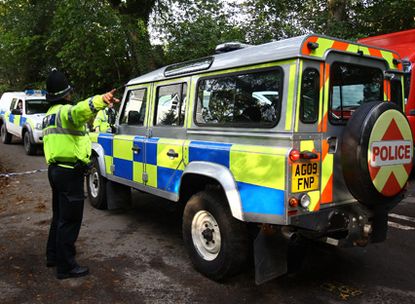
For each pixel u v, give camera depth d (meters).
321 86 3.25
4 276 3.95
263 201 3.23
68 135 3.74
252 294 3.58
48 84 3.91
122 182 5.43
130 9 14.58
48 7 17.77
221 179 3.56
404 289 3.67
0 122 16.09
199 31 13.39
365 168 3.18
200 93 4.09
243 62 3.52
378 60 3.77
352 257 4.43
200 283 3.79
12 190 7.81
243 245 3.60
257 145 3.37
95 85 15.66
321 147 3.26
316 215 3.22
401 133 3.43
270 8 12.82
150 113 4.88
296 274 4.01
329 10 12.03
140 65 13.93
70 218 3.84
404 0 10.88
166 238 5.07
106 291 3.65
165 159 4.45
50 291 3.64
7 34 18.02
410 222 5.59
